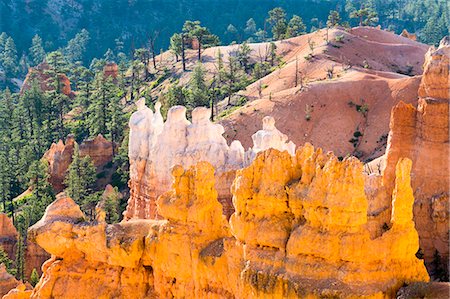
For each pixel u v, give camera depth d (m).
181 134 80.50
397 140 89.12
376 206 43.16
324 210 41.50
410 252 42.47
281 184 43.81
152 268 51.22
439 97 86.81
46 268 54.50
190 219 48.16
